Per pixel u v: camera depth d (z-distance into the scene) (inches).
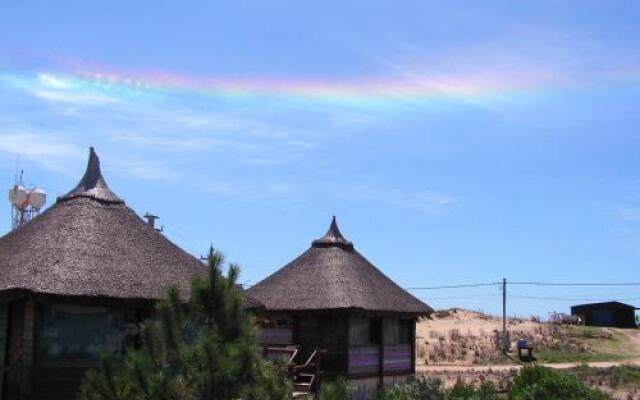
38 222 895.7
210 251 531.2
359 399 1215.6
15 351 791.1
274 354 1093.1
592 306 3565.5
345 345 1204.5
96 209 903.7
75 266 784.9
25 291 718.5
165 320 500.4
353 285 1262.3
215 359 468.8
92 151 968.3
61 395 773.9
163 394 465.7
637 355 2618.1
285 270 1349.7
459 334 2847.0
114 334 816.3
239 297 517.7
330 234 1397.6
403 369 1365.7
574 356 2532.0
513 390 876.0
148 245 899.4
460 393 936.3
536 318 3378.4
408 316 1355.8
